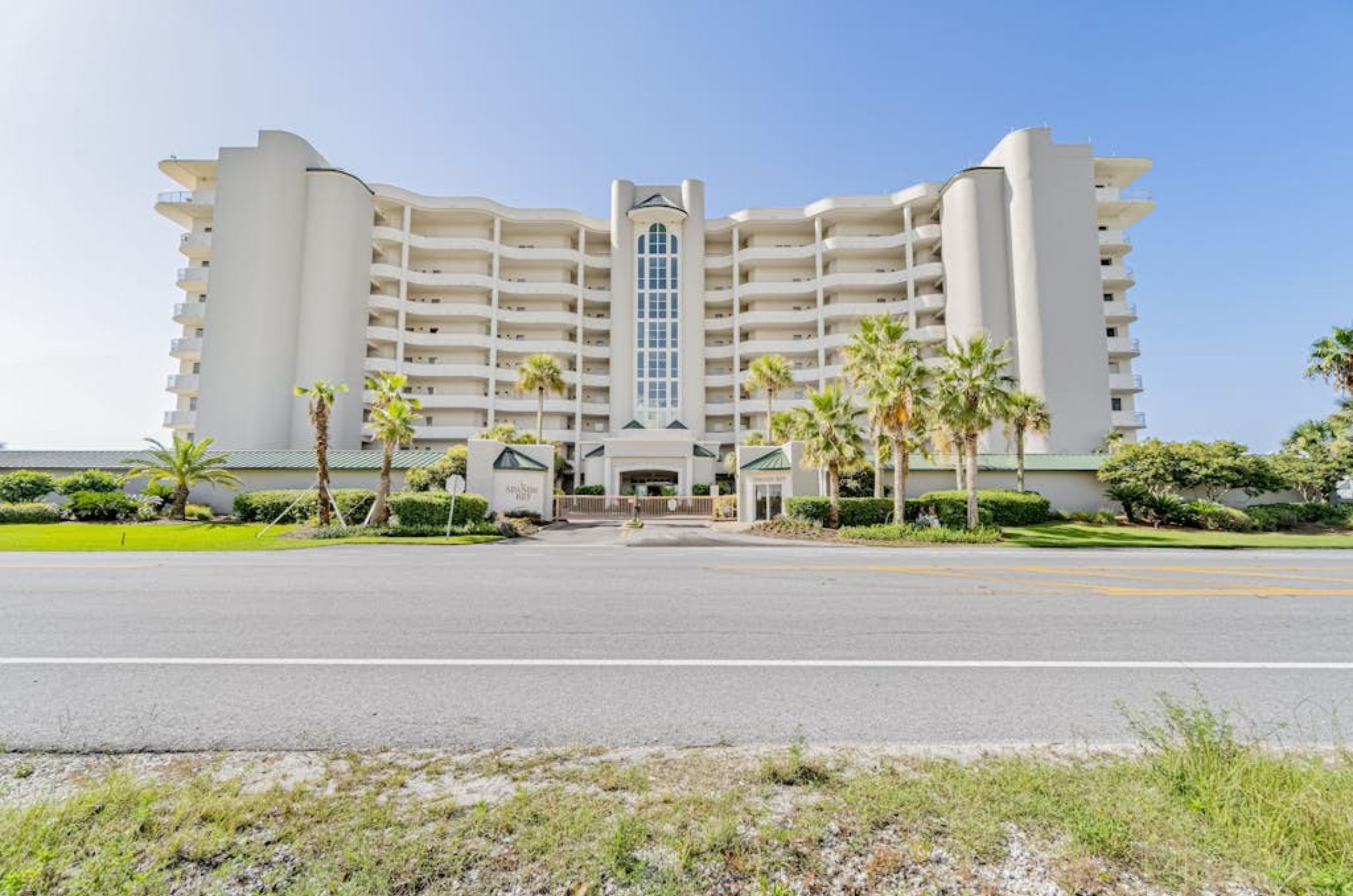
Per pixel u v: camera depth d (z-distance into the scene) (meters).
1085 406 43.50
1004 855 2.75
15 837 2.77
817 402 26.75
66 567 13.23
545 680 5.59
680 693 5.25
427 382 52.59
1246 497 32.88
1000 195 47.69
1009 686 5.46
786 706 4.93
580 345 54.38
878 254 54.09
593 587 10.83
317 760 3.82
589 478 47.56
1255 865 2.64
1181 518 29.66
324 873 2.59
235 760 3.82
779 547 20.70
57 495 30.69
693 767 3.68
